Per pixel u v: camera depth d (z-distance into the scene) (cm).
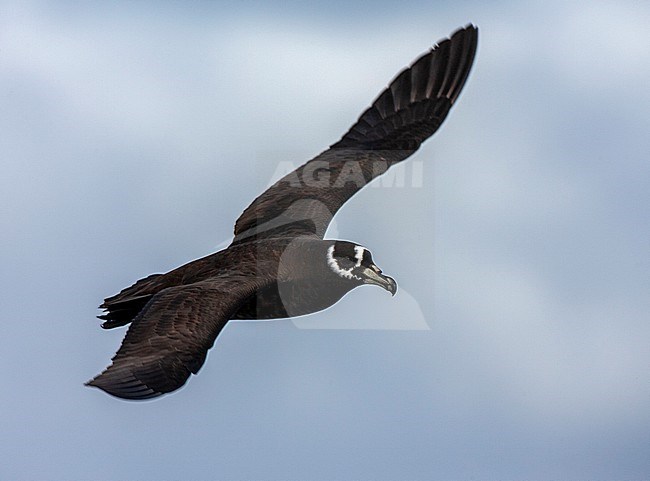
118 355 1278
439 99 1856
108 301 1503
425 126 1841
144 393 1238
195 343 1287
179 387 1255
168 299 1354
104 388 1230
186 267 1520
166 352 1272
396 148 1820
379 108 1864
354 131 1848
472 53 1867
